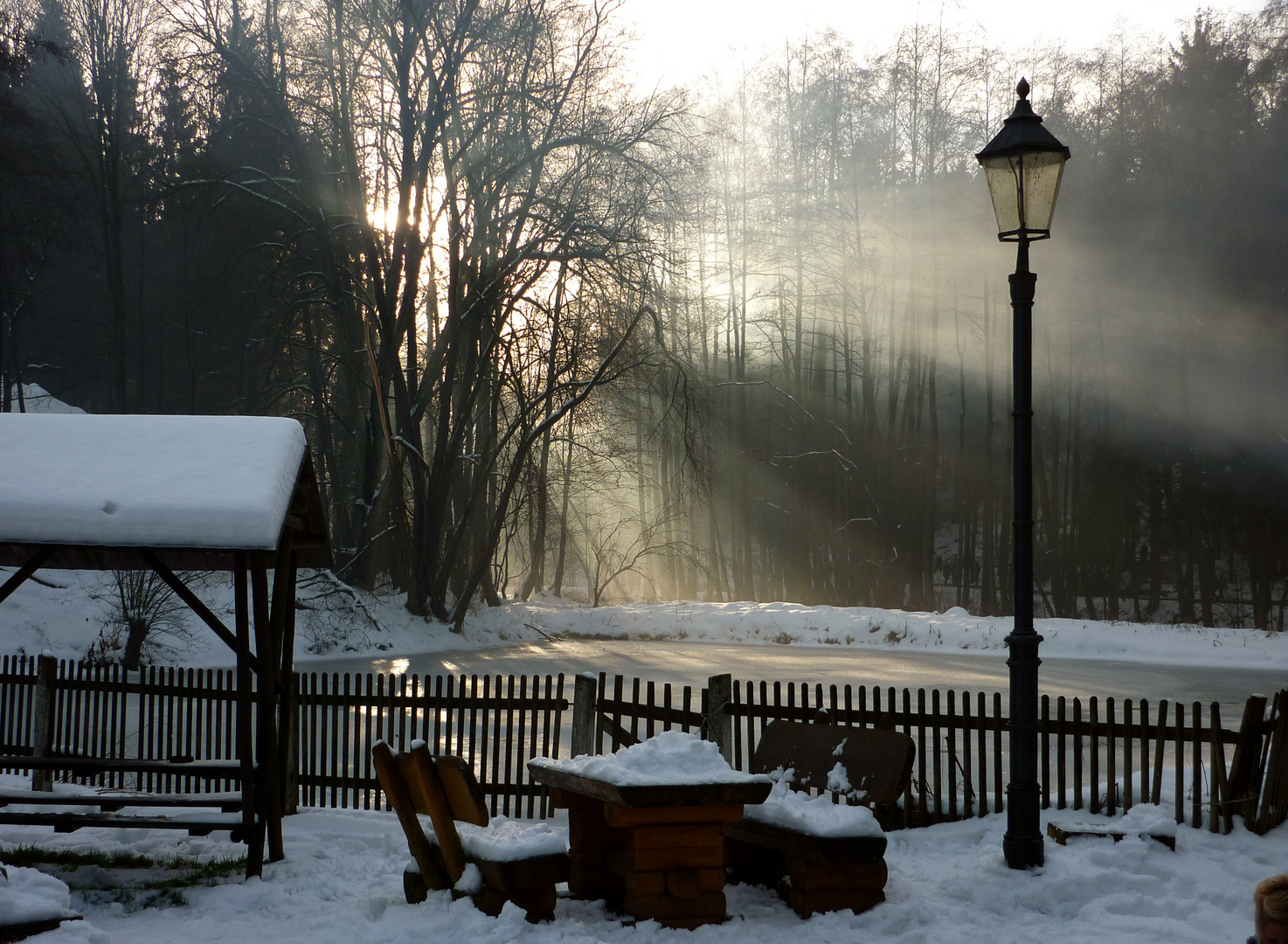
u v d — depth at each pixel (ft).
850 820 19.57
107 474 22.77
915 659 88.02
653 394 123.85
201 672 34.53
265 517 22.21
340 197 106.11
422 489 108.27
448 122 106.73
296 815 29.60
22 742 38.45
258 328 133.90
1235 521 146.00
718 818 19.25
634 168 104.17
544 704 30.37
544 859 18.76
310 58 102.32
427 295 116.26
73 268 163.63
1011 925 19.51
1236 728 49.67
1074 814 27.07
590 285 105.81
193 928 19.34
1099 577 157.99
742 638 112.16
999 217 25.75
